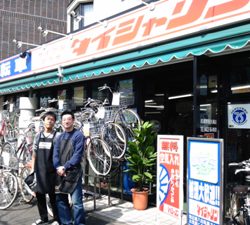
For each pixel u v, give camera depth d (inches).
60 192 197.2
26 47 583.5
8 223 222.8
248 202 174.4
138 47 235.8
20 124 383.6
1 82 443.2
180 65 249.4
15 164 299.1
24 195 276.5
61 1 619.8
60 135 205.3
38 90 416.8
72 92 356.8
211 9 197.5
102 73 265.3
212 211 157.2
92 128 273.1
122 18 271.7
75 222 198.8
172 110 271.7
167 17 228.1
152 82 280.8
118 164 266.2
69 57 321.4
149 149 245.8
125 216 234.1
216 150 156.6
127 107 283.6
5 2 571.5
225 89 221.6
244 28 171.2
